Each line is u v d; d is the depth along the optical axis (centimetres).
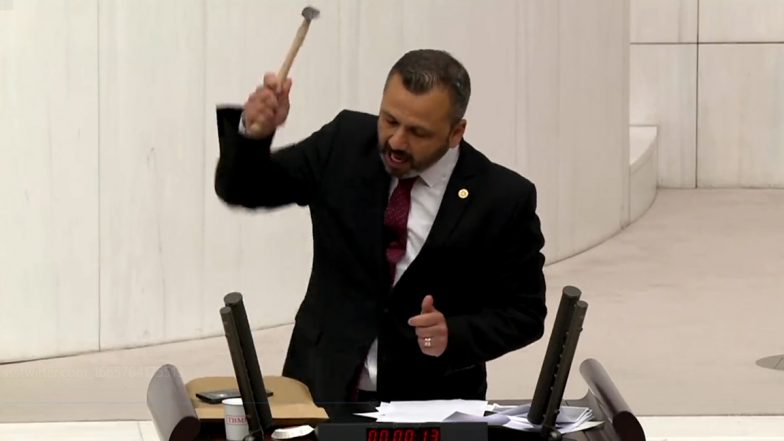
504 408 952
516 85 2817
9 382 1959
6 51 2088
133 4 2164
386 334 1048
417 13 2522
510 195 1039
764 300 2738
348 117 1084
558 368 880
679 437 1728
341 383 1042
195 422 843
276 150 1076
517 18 2805
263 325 2352
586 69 3162
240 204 1060
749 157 4116
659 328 2473
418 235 1038
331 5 2355
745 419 1820
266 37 2289
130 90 2177
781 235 3472
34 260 2139
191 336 2280
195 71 2230
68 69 2128
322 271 1077
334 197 1051
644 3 4091
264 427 883
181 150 2233
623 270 3031
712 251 3262
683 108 4116
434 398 1066
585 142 3195
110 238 2189
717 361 2216
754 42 4084
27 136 2116
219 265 2295
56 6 2111
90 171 2162
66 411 1770
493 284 1055
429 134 973
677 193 4078
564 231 3108
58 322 2164
